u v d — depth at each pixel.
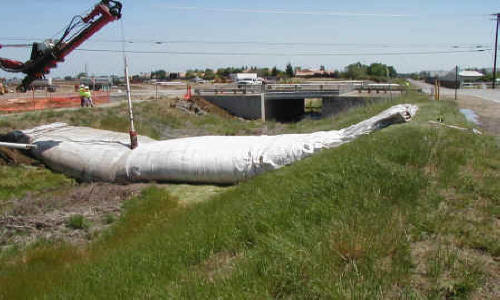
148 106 32.59
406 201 7.71
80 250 11.12
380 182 8.47
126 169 16.70
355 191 8.18
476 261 5.74
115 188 16.02
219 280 6.04
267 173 12.77
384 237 6.34
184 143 16.95
